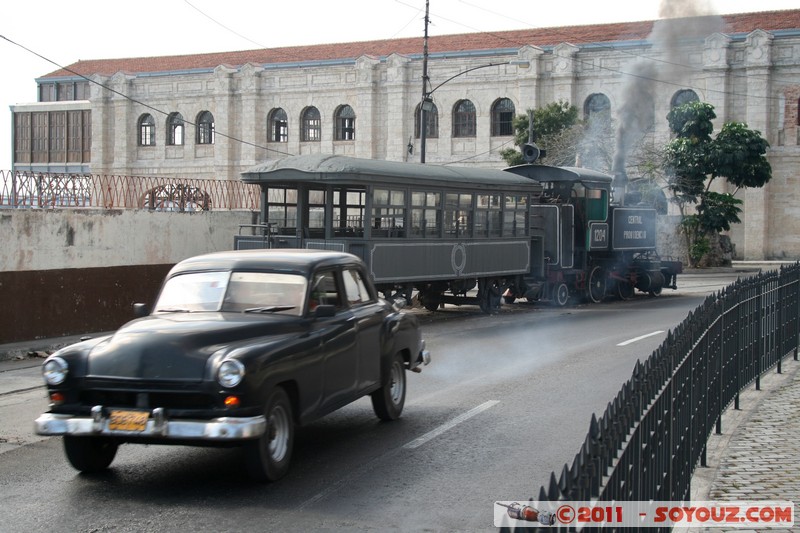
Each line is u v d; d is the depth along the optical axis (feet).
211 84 219.61
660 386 20.94
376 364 33.78
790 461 29.55
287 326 28.43
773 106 180.14
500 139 196.44
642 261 111.96
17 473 28.37
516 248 89.51
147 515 23.99
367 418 36.52
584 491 13.10
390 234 72.23
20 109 238.48
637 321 77.87
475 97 197.77
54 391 26.30
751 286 41.39
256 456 26.12
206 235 83.35
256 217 88.84
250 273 30.40
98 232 72.43
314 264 30.86
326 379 29.48
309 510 24.44
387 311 35.35
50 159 236.22
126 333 26.89
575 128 168.55
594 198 102.22
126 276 65.41
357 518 23.81
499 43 203.10
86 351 26.58
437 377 46.93
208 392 25.08
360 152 207.00
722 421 36.09
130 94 227.61
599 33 197.88
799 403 39.65
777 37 178.40
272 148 217.36
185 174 223.92
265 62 223.30
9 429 35.12
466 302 85.10
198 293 30.04
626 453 16.10
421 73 201.46
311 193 71.97
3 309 56.08
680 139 164.45
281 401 27.09
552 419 36.50
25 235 66.49
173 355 25.62
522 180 90.12
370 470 28.60
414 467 29.01
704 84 181.16
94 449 27.86
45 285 58.90
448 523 23.48
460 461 29.84
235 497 25.57
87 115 231.30
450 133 200.54
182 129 224.53
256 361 25.48
